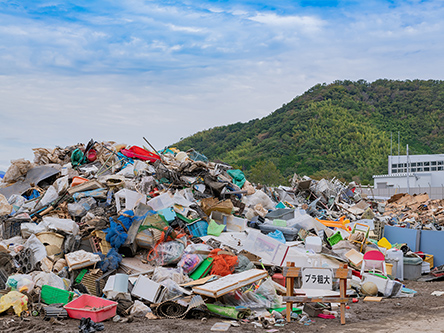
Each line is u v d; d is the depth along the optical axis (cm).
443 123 13562
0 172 1881
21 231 1091
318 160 10562
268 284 991
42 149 1766
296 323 846
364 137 12131
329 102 14650
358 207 2236
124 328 781
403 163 8619
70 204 1258
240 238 1289
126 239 1091
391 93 15875
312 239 1323
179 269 1045
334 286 1145
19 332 747
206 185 1555
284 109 14525
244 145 12175
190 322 838
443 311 966
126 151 1764
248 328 801
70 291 930
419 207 3027
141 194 1295
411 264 1444
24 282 905
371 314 936
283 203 1938
